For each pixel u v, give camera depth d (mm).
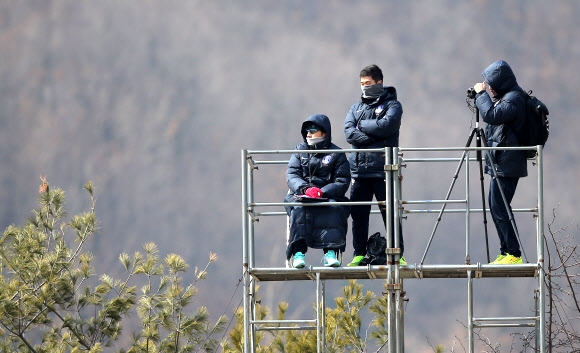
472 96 41688
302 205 39750
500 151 40719
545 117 40594
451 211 41000
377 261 40312
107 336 50875
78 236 52688
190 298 50750
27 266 50375
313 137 40812
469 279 39562
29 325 50250
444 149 39594
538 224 39750
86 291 51250
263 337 53625
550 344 46750
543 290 39125
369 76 41750
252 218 41094
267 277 41188
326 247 39781
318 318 40094
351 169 41750
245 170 40375
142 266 51500
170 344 49844
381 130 41188
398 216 39781
